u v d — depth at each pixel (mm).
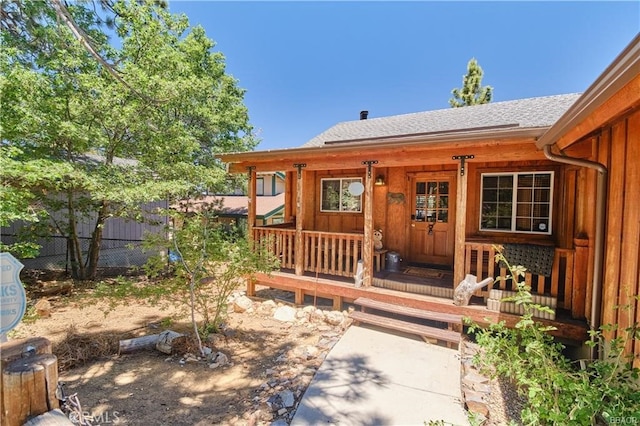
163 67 8664
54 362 1563
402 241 6969
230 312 6004
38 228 7793
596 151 3766
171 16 10688
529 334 2980
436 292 5164
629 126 2900
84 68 7531
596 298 3469
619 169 3094
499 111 7621
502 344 2998
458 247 4797
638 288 2684
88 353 3998
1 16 5910
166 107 8922
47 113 6348
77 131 6543
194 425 2779
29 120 5852
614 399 2088
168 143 8664
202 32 13844
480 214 6184
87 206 8297
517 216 5844
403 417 2867
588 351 3695
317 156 5895
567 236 5020
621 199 3047
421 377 3547
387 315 5566
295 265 6395
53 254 9430
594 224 3762
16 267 1516
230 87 14938
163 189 7098
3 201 4641
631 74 1805
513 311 4363
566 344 4094
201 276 4590
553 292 4309
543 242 5512
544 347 2855
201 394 3285
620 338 2467
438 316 4605
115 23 7977
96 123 7449
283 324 5410
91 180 6367
